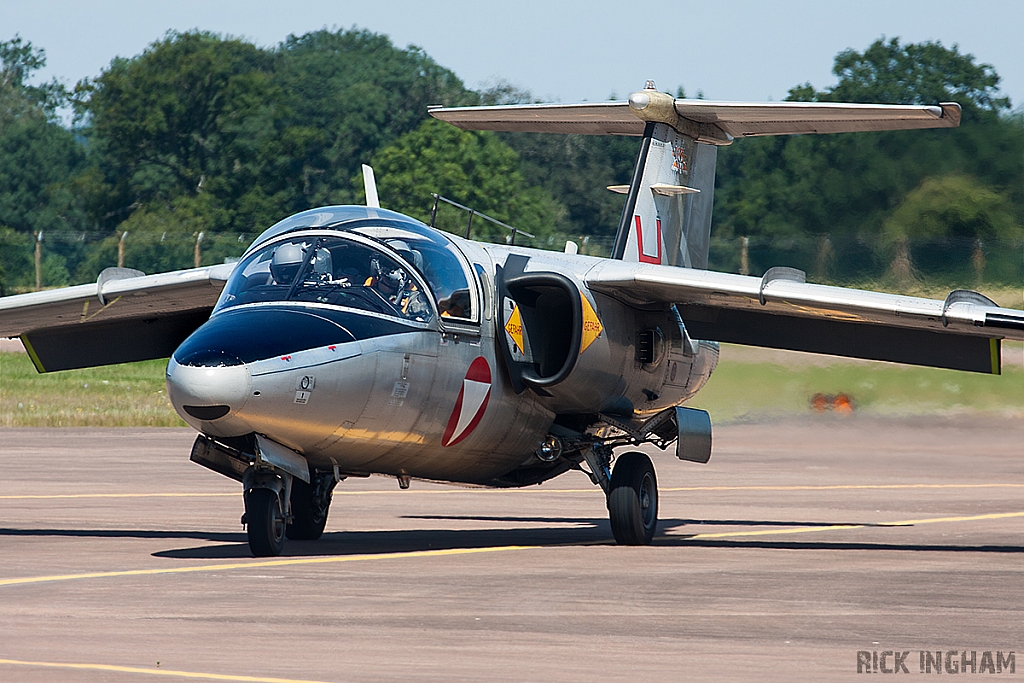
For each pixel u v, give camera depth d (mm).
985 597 33812
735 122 56406
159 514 54594
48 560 40031
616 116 56781
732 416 102375
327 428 38906
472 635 28297
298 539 47375
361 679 24078
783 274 46219
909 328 47938
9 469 74312
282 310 38656
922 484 71625
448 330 41812
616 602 32688
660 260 57156
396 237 42000
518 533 50469
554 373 47469
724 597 33594
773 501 62969
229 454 41125
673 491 68125
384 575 37250
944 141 117062
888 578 37188
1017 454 89750
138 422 107125
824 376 101938
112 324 53906
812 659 26125
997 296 107438
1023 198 113375
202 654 26188
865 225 115812
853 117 51750
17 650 26516
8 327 53531
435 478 46312
